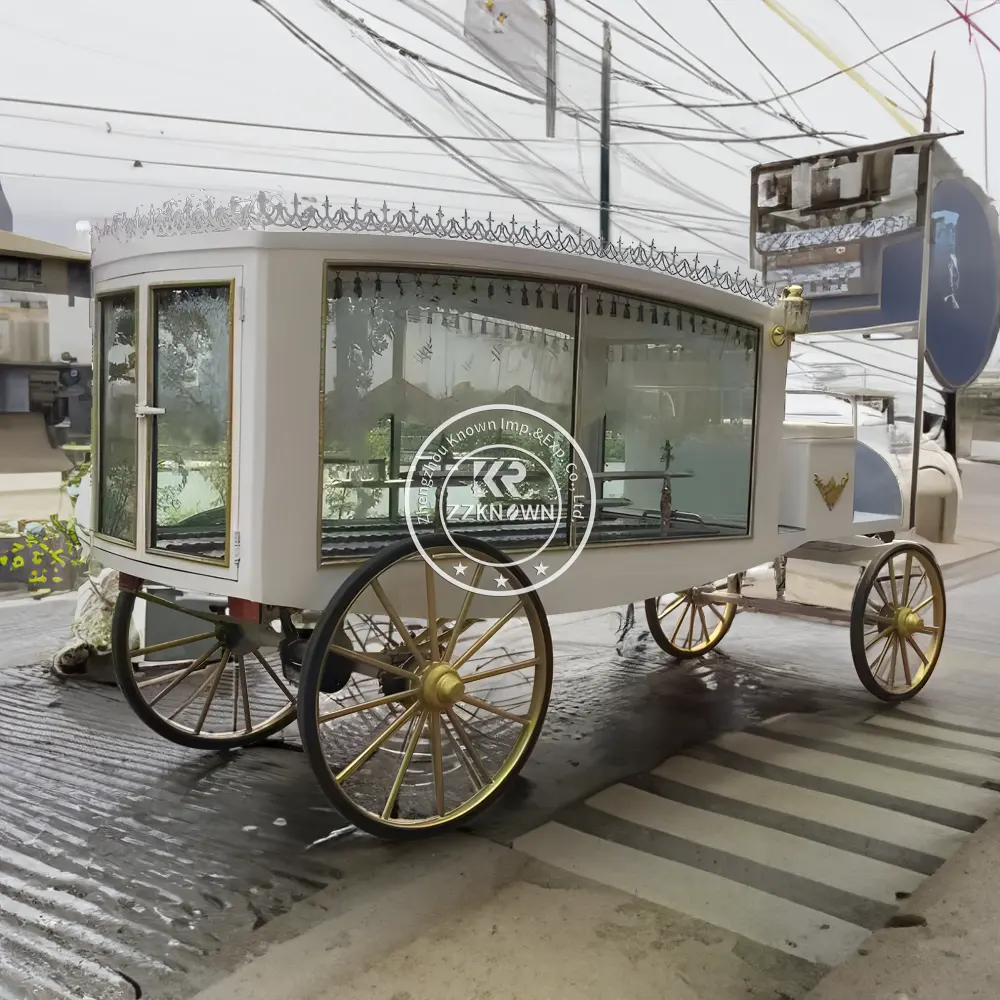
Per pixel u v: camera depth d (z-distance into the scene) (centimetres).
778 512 363
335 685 256
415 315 265
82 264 475
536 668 273
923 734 357
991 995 182
